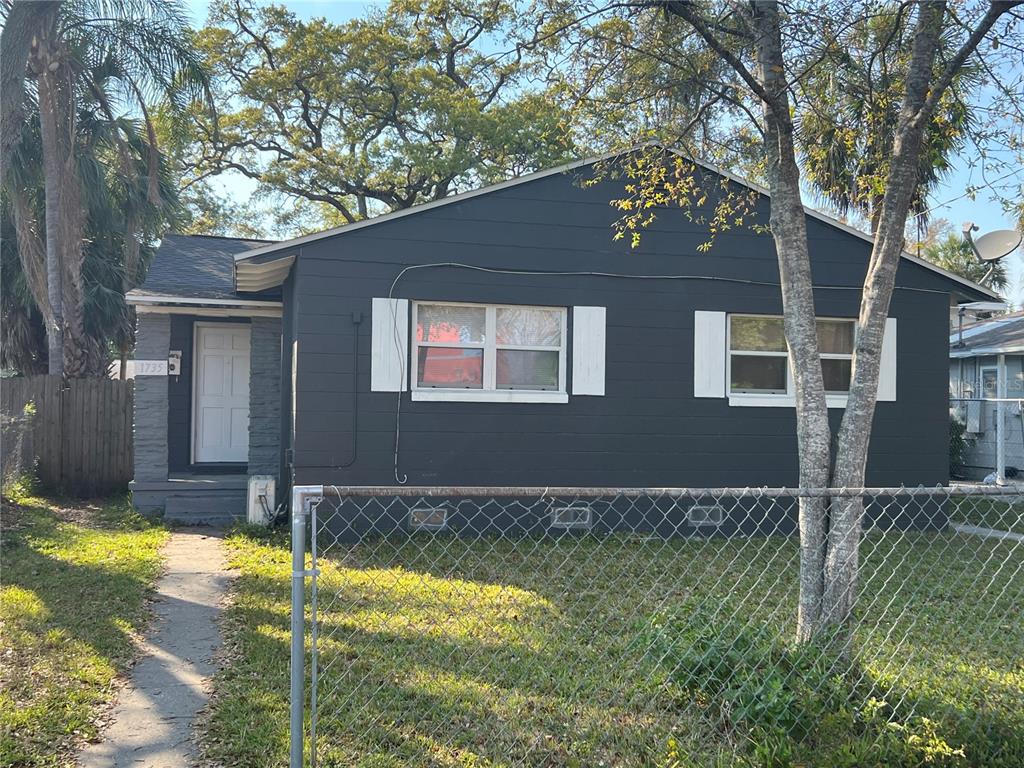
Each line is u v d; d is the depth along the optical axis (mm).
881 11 6352
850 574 4520
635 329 10414
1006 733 3994
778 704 3984
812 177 9531
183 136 14836
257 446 11891
